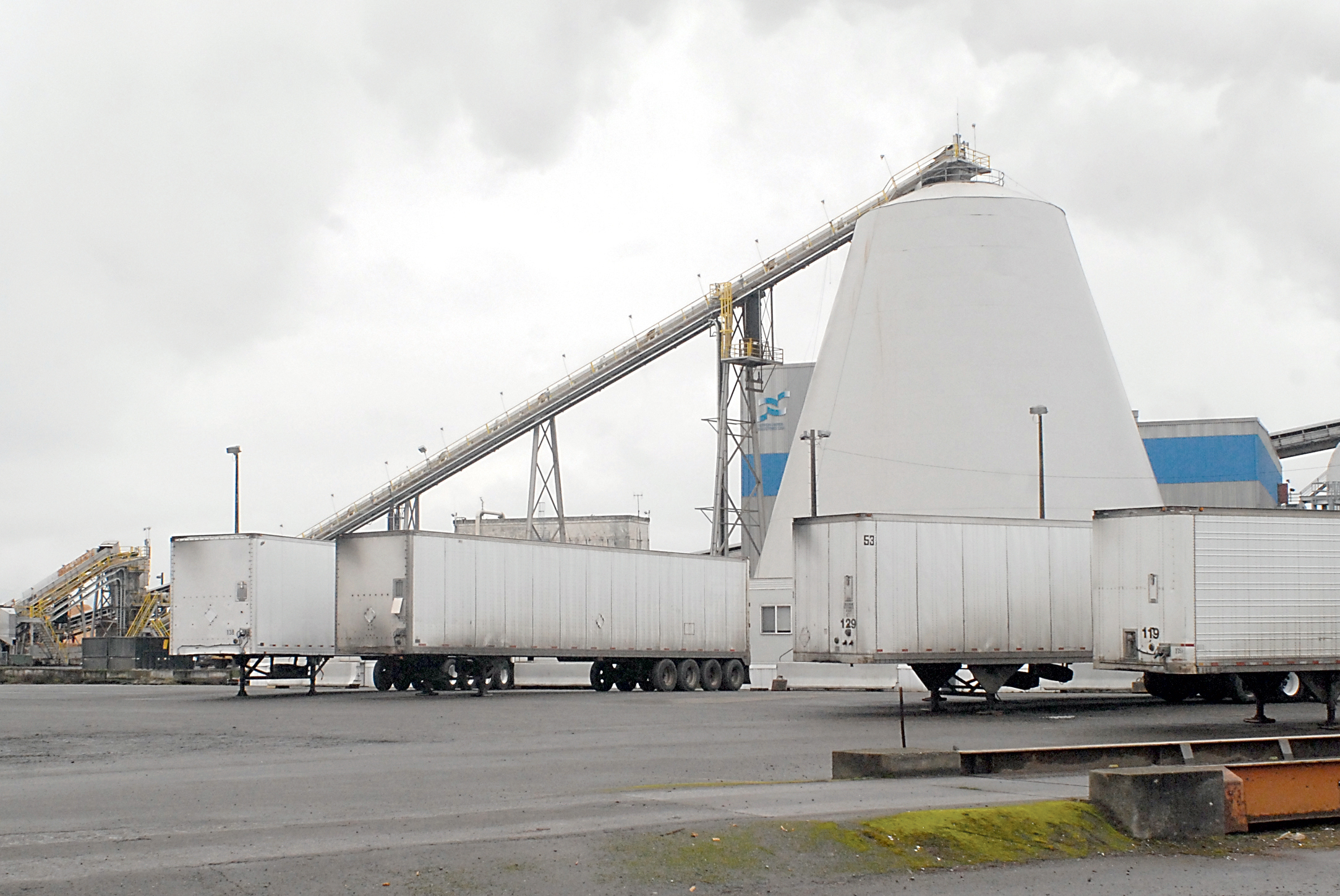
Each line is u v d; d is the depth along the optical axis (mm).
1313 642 31703
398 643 41656
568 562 46656
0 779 18969
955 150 81250
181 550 45344
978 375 70000
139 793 17141
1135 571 31578
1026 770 19141
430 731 28719
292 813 15055
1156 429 104375
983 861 13211
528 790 17375
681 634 50906
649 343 75938
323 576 47156
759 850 12602
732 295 75812
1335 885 12820
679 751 23812
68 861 11852
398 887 10984
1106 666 32062
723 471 74688
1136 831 14664
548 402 76062
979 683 36906
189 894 10609
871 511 70188
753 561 79625
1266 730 30047
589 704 39688
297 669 46750
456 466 77500
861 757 18656
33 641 98750
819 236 78500
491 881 11297
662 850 12383
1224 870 13430
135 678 64750
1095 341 73438
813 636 35656
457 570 43094
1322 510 32375
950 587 35906
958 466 68812
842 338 75250
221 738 26781
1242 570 31062
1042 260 73062
